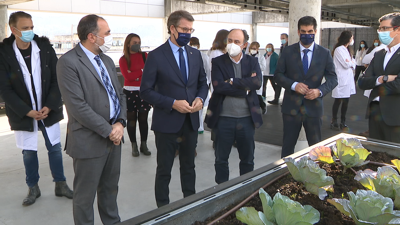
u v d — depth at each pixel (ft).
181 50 8.52
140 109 14.06
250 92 9.60
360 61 37.99
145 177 12.04
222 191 4.28
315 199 4.50
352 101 28.53
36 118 9.20
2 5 37.19
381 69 9.95
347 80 17.98
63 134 18.52
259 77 9.44
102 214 7.68
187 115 8.58
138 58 14.01
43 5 45.60
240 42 9.48
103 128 6.64
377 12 63.16
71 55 6.56
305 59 10.43
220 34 14.42
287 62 10.61
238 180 4.65
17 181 11.66
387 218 3.23
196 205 3.88
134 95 13.98
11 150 15.30
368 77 10.22
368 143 6.73
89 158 6.76
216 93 9.74
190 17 8.21
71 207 9.75
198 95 8.69
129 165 13.29
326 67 10.47
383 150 6.56
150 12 57.93
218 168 9.90
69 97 6.43
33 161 9.94
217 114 9.64
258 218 3.25
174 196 10.45
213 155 14.56
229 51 9.19
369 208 3.34
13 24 8.61
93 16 6.73
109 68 7.36
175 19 8.16
